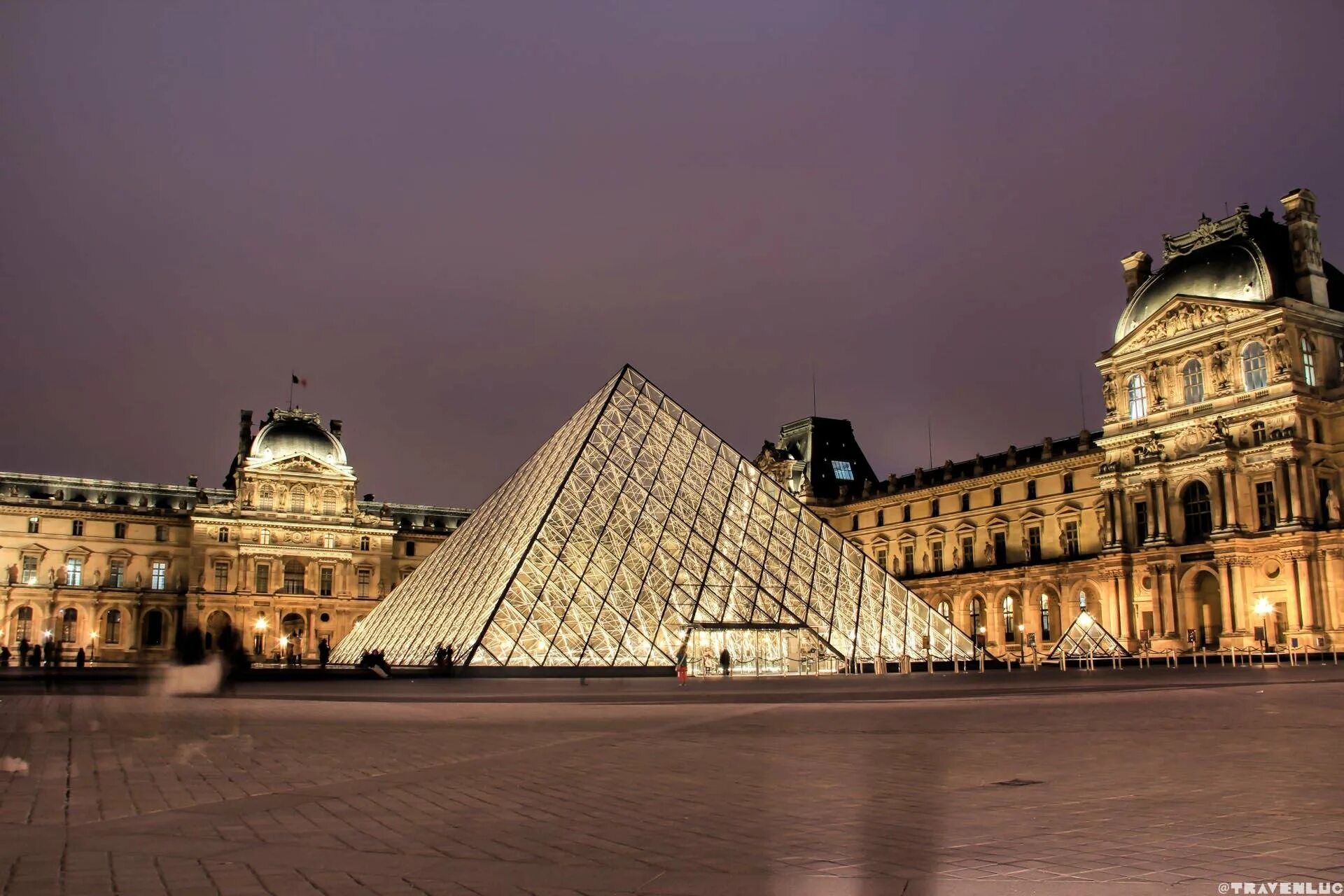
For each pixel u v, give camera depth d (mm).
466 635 77438
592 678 73562
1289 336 108188
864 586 89250
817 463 183000
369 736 30062
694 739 28078
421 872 12867
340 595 186125
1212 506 111250
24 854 13906
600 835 15062
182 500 187625
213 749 26609
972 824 15422
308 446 189000
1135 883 11781
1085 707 38094
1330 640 101188
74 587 171875
